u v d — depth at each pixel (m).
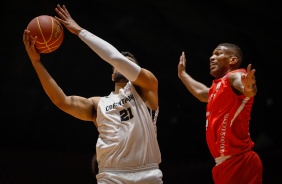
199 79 12.81
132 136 3.18
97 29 12.77
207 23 11.29
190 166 12.45
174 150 13.58
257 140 12.48
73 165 11.16
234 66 4.08
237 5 10.39
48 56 12.62
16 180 10.65
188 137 13.61
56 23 3.49
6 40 12.04
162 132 13.67
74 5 12.17
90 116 3.59
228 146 3.69
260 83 11.84
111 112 3.31
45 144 13.32
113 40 13.02
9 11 11.67
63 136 13.34
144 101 3.38
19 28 12.01
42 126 13.20
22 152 11.09
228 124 3.70
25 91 12.83
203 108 13.35
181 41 12.36
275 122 12.22
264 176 10.23
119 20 12.50
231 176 3.69
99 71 13.26
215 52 4.16
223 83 3.77
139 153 3.17
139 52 13.18
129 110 3.27
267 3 9.95
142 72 3.29
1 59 12.30
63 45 12.52
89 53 12.86
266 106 12.12
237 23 10.88
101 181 3.19
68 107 3.47
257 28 10.73
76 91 13.48
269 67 11.46
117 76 3.55
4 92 12.76
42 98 12.92
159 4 11.38
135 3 11.80
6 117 13.01
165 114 13.73
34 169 10.91
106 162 3.20
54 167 11.03
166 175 11.74
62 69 13.01
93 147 13.37
